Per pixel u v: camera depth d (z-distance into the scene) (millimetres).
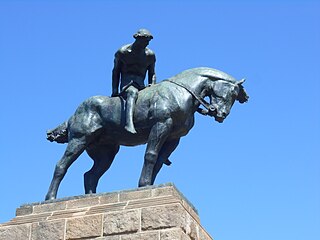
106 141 17172
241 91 16891
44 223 15461
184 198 15547
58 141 17500
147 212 14641
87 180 17391
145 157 15711
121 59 17047
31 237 15414
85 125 16750
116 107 16688
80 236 15039
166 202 14656
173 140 16609
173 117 15914
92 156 17609
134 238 14500
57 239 15180
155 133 15781
